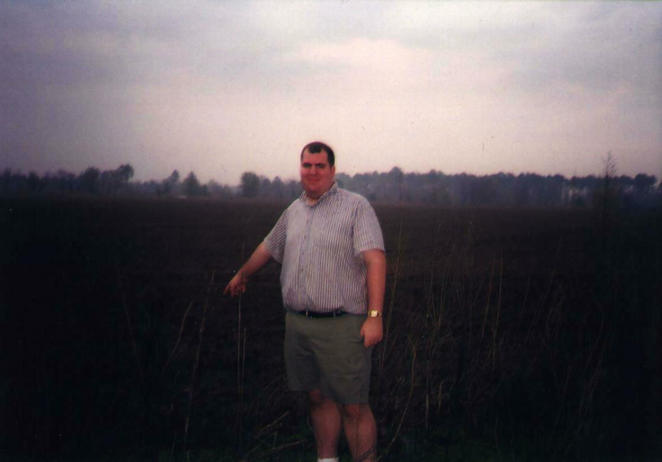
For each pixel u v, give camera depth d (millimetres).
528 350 3566
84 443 2754
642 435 2854
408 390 3281
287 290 2441
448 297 3625
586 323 3693
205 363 3857
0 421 2758
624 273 3775
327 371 2393
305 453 2912
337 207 2373
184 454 2818
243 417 3164
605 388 3152
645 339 3346
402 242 3936
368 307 2340
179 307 4930
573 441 2865
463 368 3309
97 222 5316
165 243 9312
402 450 2912
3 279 3396
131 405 2959
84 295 3412
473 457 2848
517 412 3121
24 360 3014
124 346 3205
